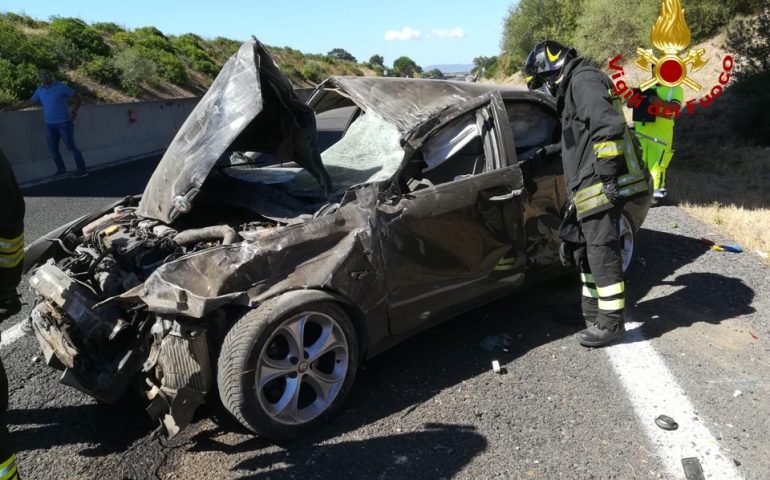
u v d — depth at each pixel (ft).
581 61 11.34
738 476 8.17
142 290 8.38
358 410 9.95
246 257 8.75
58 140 35.27
